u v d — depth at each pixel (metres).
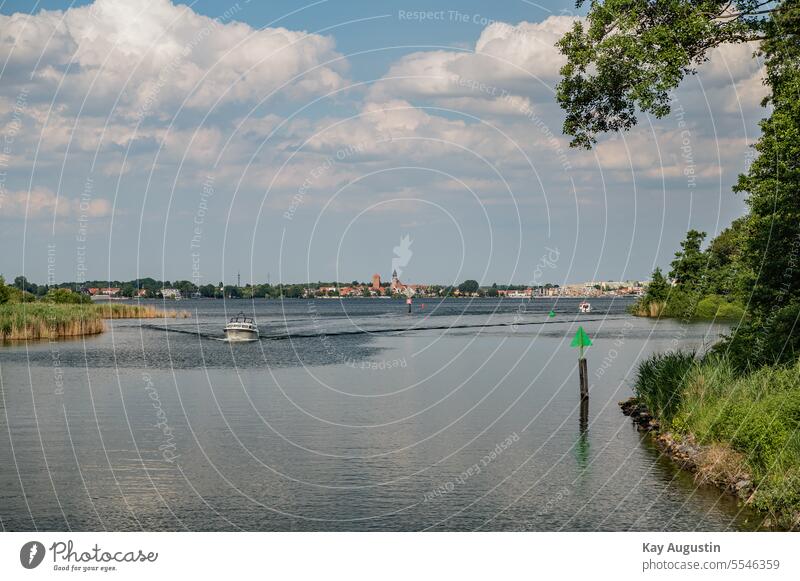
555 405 38.31
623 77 28.55
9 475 25.08
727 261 101.06
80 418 35.34
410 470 25.67
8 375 52.03
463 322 126.00
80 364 59.19
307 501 22.30
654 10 27.64
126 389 45.12
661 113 26.86
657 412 32.53
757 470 21.75
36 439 30.58
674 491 22.47
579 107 30.11
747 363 30.72
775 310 33.03
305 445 29.42
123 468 25.98
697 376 30.16
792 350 29.45
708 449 25.02
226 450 28.66
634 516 20.45
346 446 29.27
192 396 42.38
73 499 22.58
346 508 21.66
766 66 30.67
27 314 88.44
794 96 29.20
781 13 26.94
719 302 108.56
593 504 21.59
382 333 98.69
